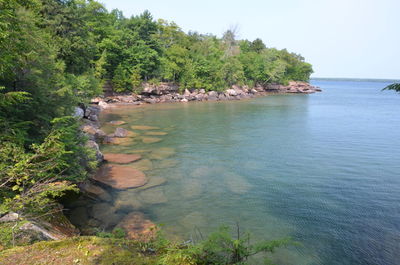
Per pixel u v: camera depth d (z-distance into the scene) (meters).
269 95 98.69
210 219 11.24
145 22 67.44
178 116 42.12
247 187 14.83
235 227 10.67
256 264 8.18
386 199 13.48
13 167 5.29
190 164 18.69
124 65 61.53
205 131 30.62
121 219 10.82
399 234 10.33
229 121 37.84
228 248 4.79
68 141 10.48
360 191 14.46
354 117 43.12
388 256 9.00
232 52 113.12
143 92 63.88
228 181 15.66
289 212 12.03
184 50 77.00
